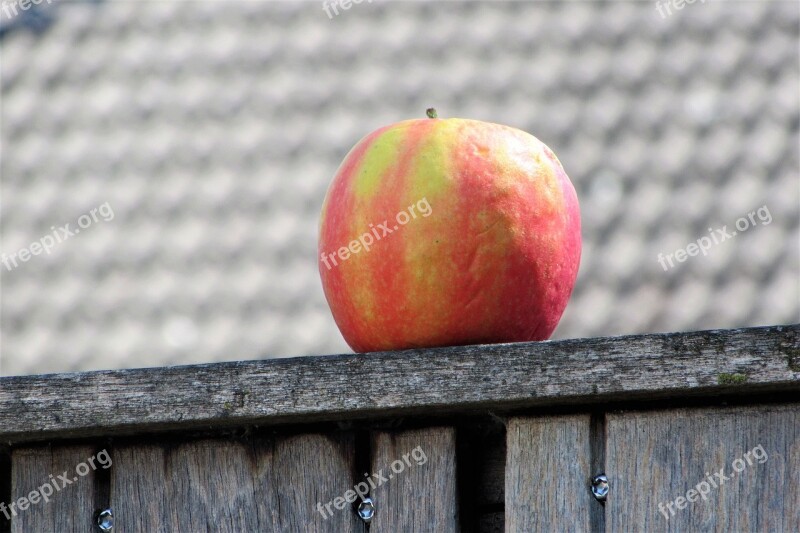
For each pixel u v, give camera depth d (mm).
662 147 15766
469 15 17781
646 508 4938
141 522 5191
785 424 4930
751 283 14117
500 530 5191
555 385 4844
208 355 14109
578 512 4973
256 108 16922
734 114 16109
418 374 4910
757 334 4793
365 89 16953
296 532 5137
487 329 5258
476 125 5469
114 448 5262
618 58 16922
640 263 14406
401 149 5348
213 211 15672
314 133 16500
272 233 15297
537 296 5324
